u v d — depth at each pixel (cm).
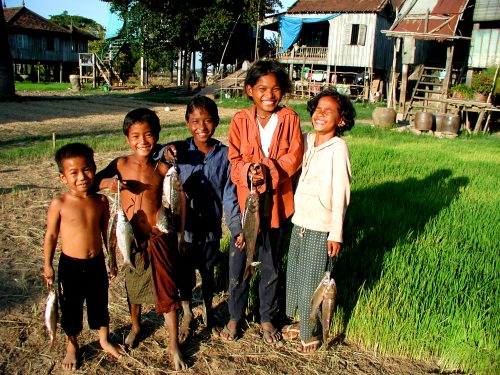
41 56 4734
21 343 347
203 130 349
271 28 3459
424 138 1555
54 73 5306
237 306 365
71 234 315
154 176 334
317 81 3216
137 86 4047
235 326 368
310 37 3356
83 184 308
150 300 330
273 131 339
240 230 343
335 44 3072
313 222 339
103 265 335
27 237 547
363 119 2192
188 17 3138
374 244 522
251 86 336
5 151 1069
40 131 1441
